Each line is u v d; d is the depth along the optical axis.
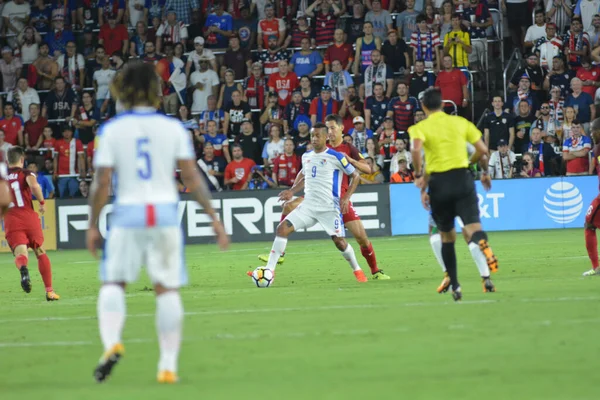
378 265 53.53
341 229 43.34
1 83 104.12
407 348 22.81
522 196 81.50
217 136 88.38
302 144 86.44
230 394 17.94
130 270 19.20
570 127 82.25
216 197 83.19
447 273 33.22
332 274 49.19
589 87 87.31
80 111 95.12
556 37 90.31
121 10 103.50
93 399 17.89
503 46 99.62
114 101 96.69
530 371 19.33
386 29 94.81
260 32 97.44
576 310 28.61
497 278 41.56
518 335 24.06
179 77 95.94
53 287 48.53
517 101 86.94
